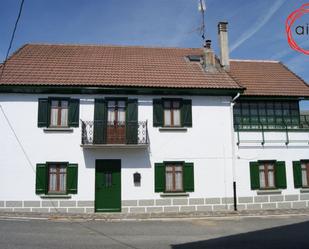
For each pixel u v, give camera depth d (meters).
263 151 18.45
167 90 17.81
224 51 21.41
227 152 18.11
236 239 11.18
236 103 19.61
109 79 17.91
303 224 14.05
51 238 11.05
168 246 10.18
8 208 16.62
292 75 21.98
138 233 12.09
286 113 19.98
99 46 22.48
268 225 13.83
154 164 17.52
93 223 14.16
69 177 16.98
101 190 17.17
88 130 17.22
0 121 17.08
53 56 20.11
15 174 16.83
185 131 17.94
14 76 17.47
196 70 19.86
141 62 20.38
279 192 18.27
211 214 16.56
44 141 17.12
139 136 17.50
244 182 18.06
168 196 17.38
